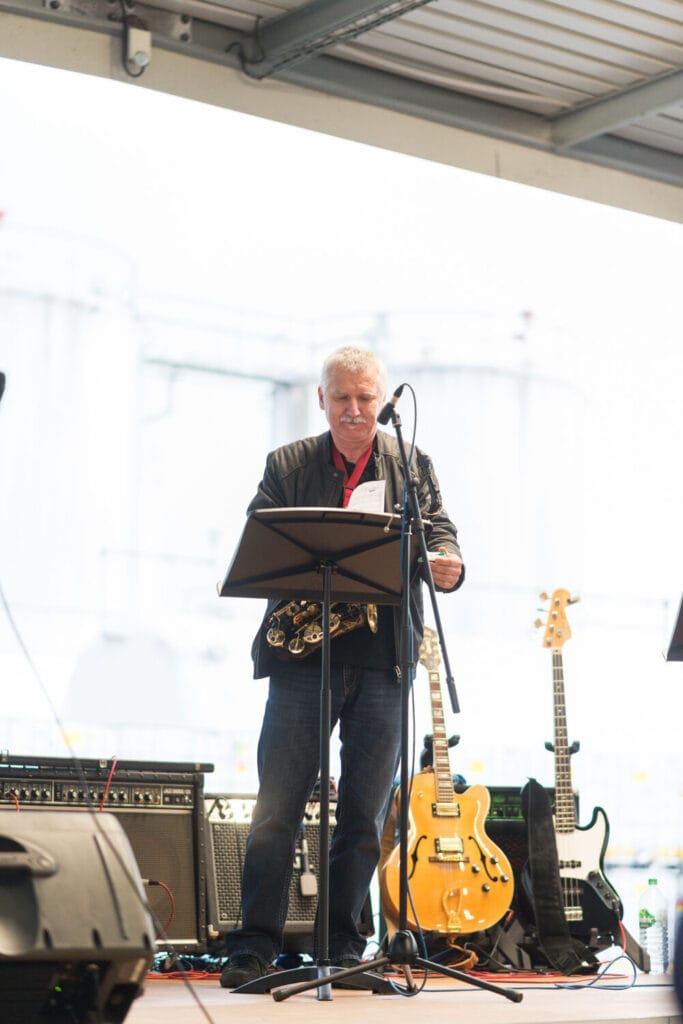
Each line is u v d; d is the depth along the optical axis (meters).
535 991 5.98
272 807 5.72
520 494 17.61
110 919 3.38
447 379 17.67
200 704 19.09
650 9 8.48
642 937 8.18
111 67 8.01
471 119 9.38
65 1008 3.42
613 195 10.14
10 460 16.14
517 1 8.34
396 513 5.54
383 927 7.32
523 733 17.12
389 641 5.76
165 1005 4.91
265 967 5.67
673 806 15.52
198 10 8.23
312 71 8.66
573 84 9.38
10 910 3.34
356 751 5.78
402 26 8.55
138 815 6.79
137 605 18.36
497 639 17.17
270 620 5.72
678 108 9.57
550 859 7.16
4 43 7.70
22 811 3.52
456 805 6.90
